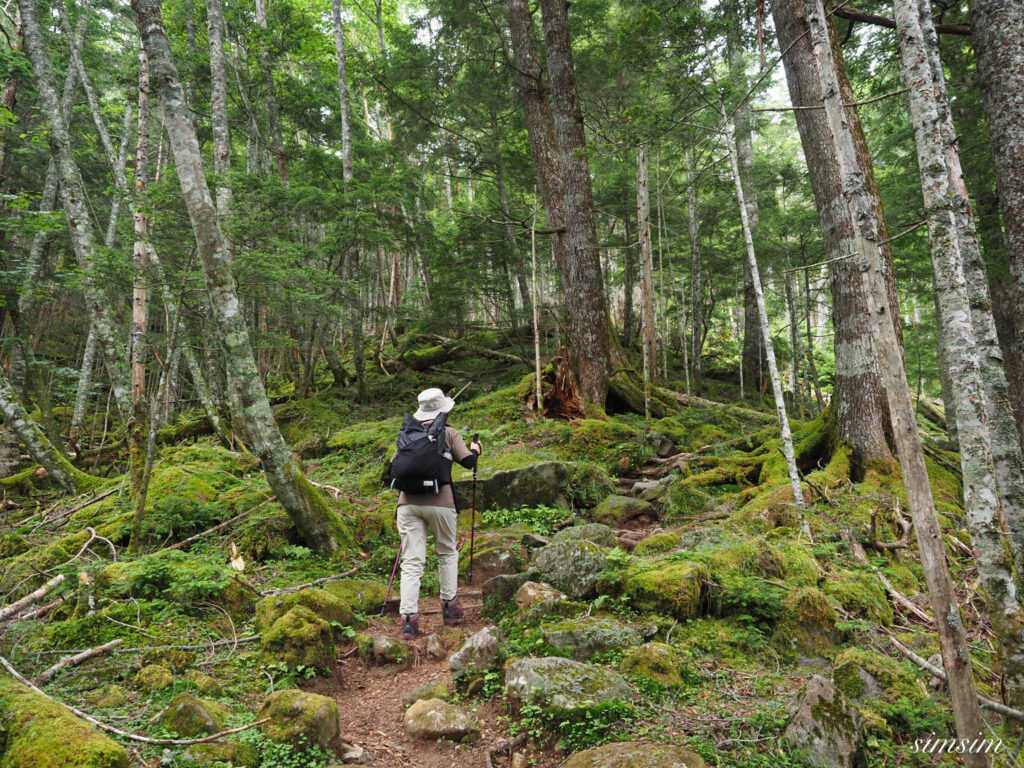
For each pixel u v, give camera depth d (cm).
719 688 331
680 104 670
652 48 625
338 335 1959
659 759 246
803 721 272
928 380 2162
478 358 1664
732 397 1686
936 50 313
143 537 583
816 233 1570
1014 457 278
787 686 335
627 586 426
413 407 1361
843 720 270
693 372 1855
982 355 289
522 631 402
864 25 1084
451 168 1991
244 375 546
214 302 544
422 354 1627
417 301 1872
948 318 253
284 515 587
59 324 1742
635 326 2109
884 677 325
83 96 1761
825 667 364
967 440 247
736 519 625
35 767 216
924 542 226
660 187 1566
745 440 971
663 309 1628
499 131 1777
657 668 334
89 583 451
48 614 432
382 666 385
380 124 2583
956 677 219
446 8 1521
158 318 1259
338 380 1511
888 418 704
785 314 2259
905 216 1248
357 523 624
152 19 521
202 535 593
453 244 1656
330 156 1603
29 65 1308
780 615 399
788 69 749
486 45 1638
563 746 283
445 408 459
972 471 246
